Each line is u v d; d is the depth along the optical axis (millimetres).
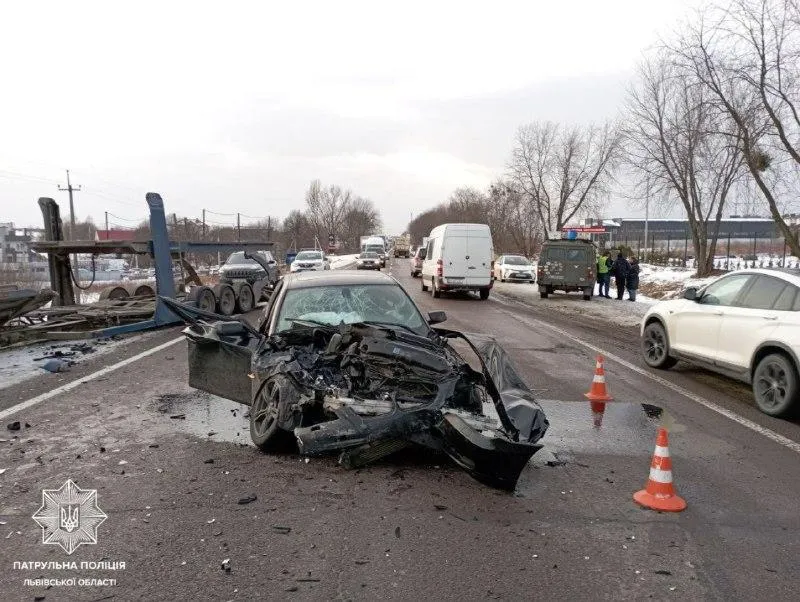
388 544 3703
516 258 34438
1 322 10352
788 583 3352
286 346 5750
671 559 3596
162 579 3299
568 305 20359
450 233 21594
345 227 101750
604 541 3805
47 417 6328
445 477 4789
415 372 5152
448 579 3324
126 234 30578
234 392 6254
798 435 6199
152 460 5090
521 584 3289
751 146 17172
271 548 3637
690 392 8039
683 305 8961
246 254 8969
